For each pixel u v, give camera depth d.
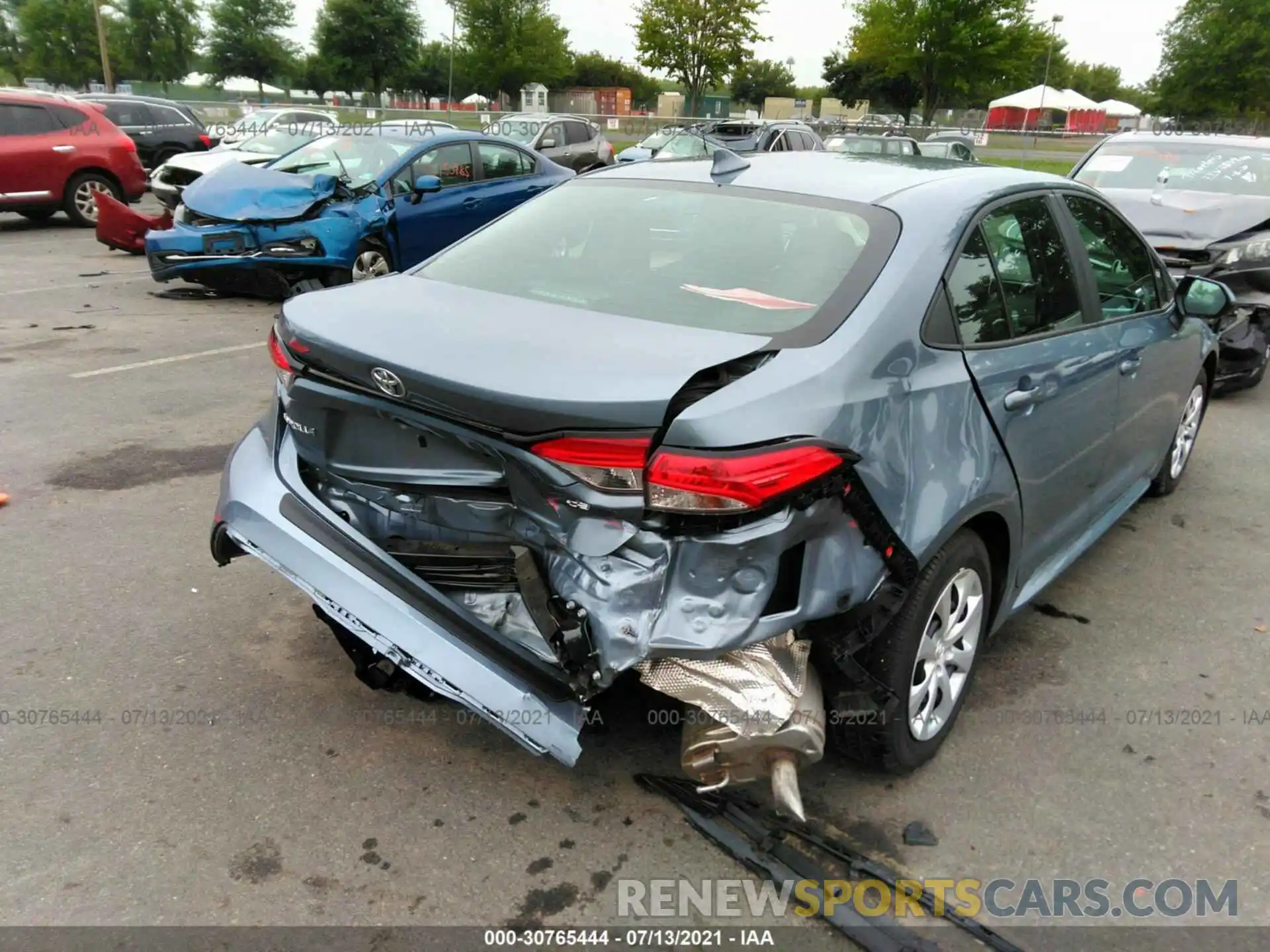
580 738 3.16
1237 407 7.51
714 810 2.89
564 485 2.32
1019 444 3.14
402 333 2.66
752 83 75.69
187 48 53.34
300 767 3.02
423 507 2.71
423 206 10.00
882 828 2.86
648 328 2.68
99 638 3.68
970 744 3.26
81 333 8.38
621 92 51.62
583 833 2.80
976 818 2.92
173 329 8.66
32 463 5.38
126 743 3.10
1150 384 4.30
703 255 3.04
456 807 2.88
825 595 2.45
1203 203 7.80
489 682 2.52
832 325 2.64
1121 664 3.80
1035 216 3.53
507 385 2.34
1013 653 3.86
